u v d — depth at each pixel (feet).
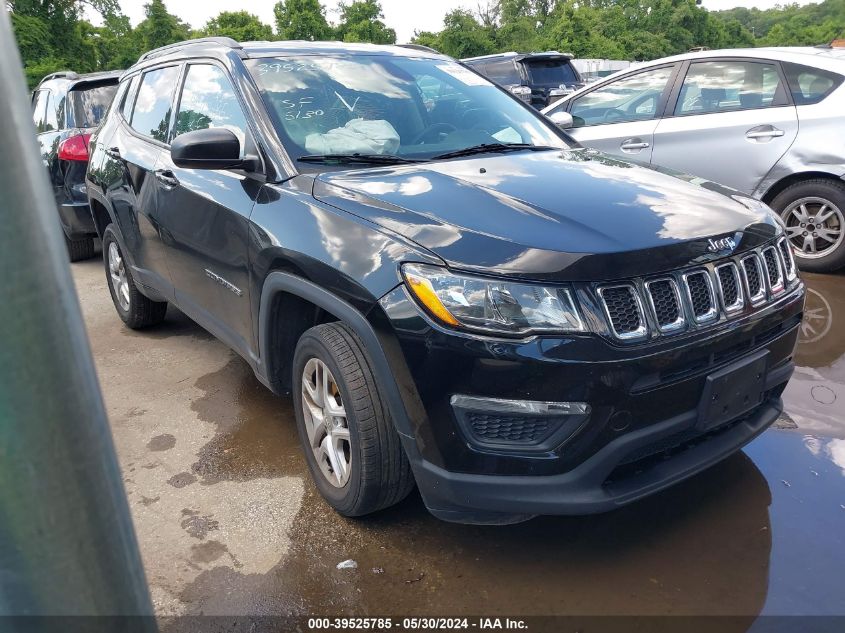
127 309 14.92
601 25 198.29
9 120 1.33
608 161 9.98
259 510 8.55
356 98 10.53
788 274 8.32
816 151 15.90
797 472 8.85
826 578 6.97
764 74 16.87
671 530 7.84
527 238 6.75
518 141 11.01
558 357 6.26
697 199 8.22
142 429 10.78
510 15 191.93
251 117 9.71
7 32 1.34
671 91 18.15
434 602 6.89
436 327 6.47
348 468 7.95
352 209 7.72
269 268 8.55
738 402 7.34
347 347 7.48
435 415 6.60
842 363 12.05
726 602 6.70
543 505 6.49
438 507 6.92
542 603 6.82
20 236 1.37
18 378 1.41
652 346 6.57
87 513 1.59
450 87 11.71
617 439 6.51
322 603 6.95
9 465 1.44
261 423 10.86
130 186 13.01
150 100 13.44
